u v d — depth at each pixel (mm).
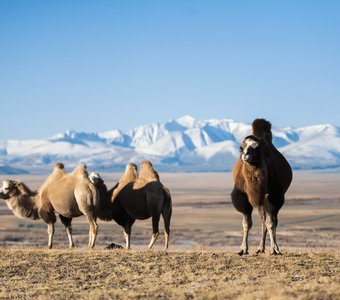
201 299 35562
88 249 60469
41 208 68500
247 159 46594
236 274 44281
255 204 48469
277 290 35781
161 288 39812
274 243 50469
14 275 46688
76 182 66312
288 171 51438
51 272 47219
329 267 45906
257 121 49750
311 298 34469
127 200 66562
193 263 48688
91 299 36750
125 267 47906
